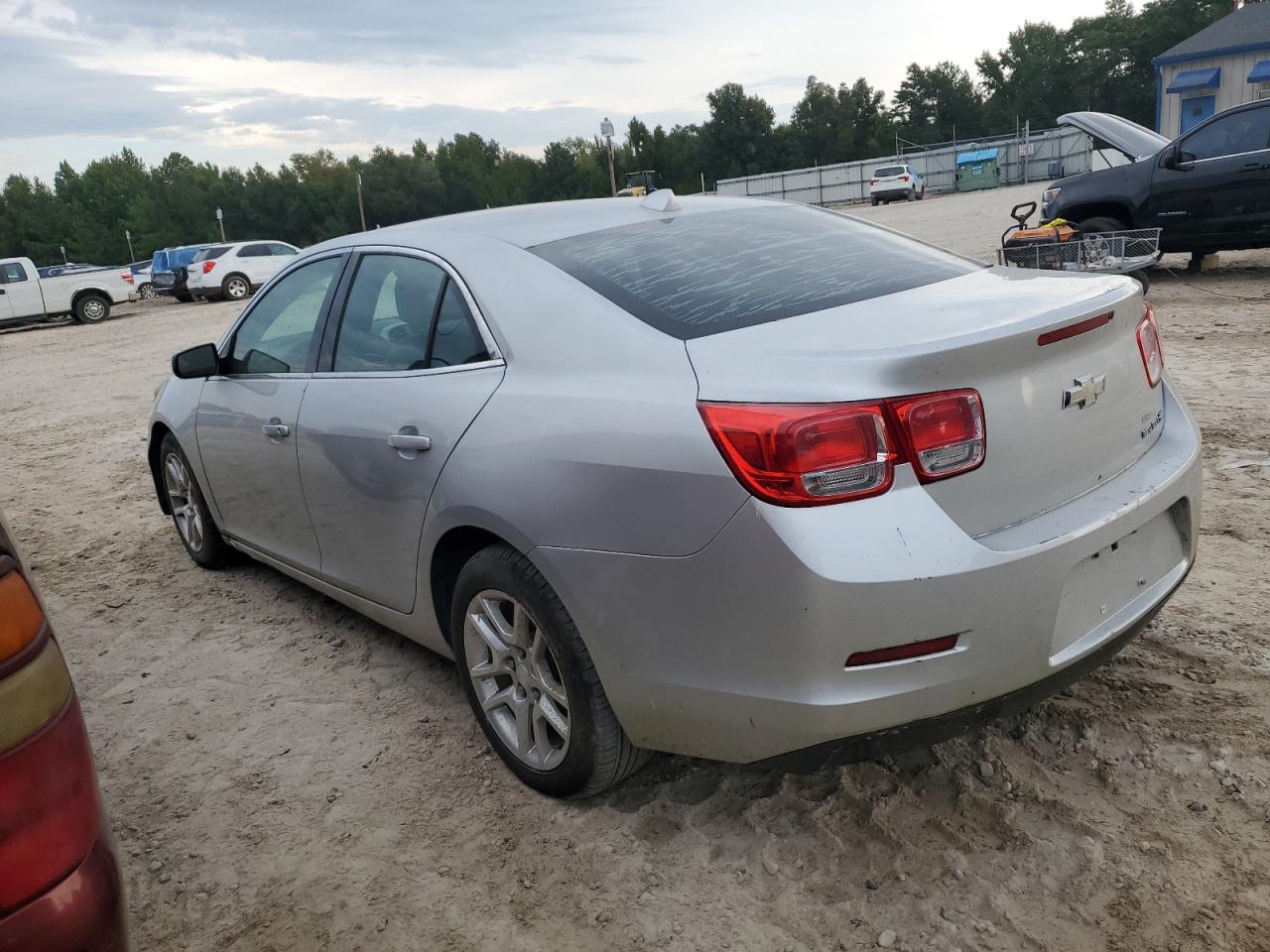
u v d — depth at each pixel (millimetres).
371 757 3115
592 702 2496
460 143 139500
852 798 2631
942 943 2131
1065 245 9258
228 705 3539
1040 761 2697
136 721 3492
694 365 2281
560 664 2537
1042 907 2201
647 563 2246
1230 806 2449
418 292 3105
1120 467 2533
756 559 2072
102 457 8094
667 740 2400
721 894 2350
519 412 2561
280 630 4148
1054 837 2406
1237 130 10102
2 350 19453
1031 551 2143
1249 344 7500
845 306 2512
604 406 2367
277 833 2779
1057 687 2332
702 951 2188
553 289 2697
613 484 2289
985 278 2828
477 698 2908
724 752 2309
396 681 3604
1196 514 2674
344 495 3260
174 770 3156
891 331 2262
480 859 2576
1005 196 34969
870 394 2049
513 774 2926
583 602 2393
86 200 137625
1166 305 9508
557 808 2752
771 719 2152
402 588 3146
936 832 2471
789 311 2500
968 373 2135
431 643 3201
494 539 2756
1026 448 2238
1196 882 2227
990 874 2311
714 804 2688
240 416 3898
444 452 2742
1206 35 35938
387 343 3182
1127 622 2426
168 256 29438
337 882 2551
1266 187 9883
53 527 6105
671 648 2266
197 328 19391
